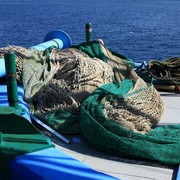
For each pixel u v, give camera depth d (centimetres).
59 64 627
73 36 4397
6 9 12812
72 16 8394
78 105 567
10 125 497
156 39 4069
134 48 3475
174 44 3684
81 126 527
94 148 511
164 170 464
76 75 596
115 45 3694
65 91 581
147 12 10181
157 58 3008
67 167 439
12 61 507
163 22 6488
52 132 545
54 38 977
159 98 610
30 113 579
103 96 562
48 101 589
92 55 730
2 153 455
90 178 421
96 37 4344
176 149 476
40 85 604
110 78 649
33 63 648
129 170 464
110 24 6066
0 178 459
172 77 740
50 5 17488
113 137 486
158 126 570
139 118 534
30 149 464
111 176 431
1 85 703
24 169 436
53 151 468
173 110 645
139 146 477
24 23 6309
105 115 519
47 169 433
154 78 749
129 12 10244
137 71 790
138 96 568
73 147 516
